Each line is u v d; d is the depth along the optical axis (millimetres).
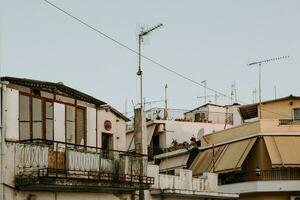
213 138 44688
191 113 53000
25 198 21906
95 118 26516
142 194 26328
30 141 21781
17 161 21609
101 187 24219
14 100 22000
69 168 22594
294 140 40406
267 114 43719
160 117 49188
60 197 23359
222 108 53781
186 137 48750
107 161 24516
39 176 21062
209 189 31578
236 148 41531
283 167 39688
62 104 24391
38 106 23141
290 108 43281
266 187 39719
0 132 21297
